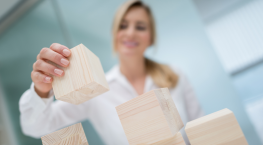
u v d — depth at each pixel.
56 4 1.44
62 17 1.42
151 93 0.33
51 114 0.66
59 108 0.90
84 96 0.37
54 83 0.35
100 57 1.32
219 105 1.10
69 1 1.40
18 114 1.46
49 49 0.36
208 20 3.07
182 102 0.95
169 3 1.22
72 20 1.40
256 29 2.86
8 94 1.51
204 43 1.14
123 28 1.05
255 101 2.49
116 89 0.99
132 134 0.34
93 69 0.34
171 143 0.34
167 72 1.03
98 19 1.34
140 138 0.33
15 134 1.44
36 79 0.39
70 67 0.34
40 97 0.50
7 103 1.50
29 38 1.49
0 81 1.54
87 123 1.16
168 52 1.21
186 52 1.18
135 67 1.04
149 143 0.32
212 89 1.12
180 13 1.20
